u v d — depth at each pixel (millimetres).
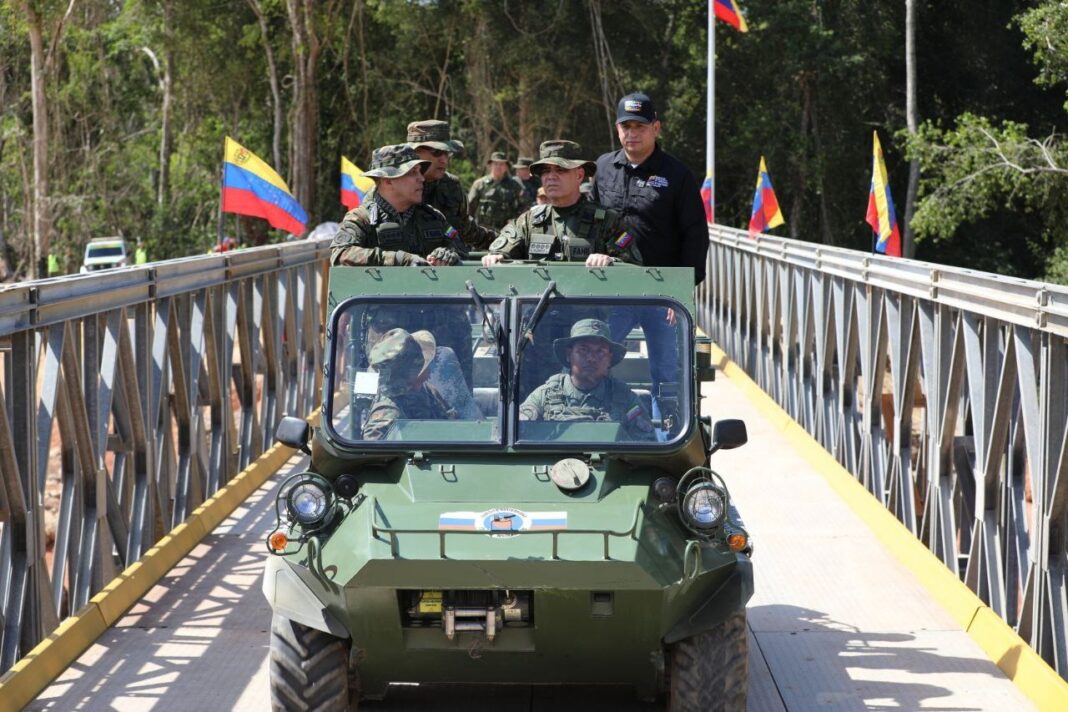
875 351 9805
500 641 5070
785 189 50031
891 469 9242
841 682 6438
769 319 14586
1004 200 43906
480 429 5457
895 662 6703
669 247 8227
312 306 13336
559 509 5109
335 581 4906
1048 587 6336
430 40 50375
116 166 53656
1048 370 6246
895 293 9227
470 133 51250
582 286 5641
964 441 7984
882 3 49344
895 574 8195
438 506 5137
